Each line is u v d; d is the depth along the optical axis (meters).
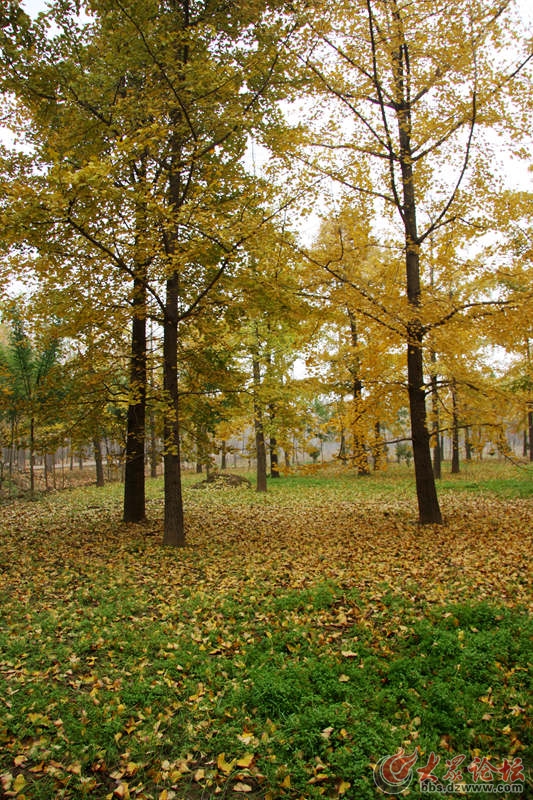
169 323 8.18
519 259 7.25
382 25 7.73
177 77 6.48
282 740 3.06
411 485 16.73
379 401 9.13
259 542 8.72
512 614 4.66
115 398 9.77
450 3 7.10
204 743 3.14
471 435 9.46
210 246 6.77
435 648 4.01
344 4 6.90
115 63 6.78
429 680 3.66
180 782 2.87
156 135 6.01
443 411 10.38
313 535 9.23
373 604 5.21
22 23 6.23
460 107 7.64
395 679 3.70
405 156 8.42
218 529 10.14
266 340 14.15
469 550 7.34
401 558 7.13
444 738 3.07
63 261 7.03
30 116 7.86
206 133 7.46
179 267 6.67
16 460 27.52
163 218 6.35
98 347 8.99
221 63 7.06
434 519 9.42
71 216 5.80
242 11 6.53
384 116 7.88
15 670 4.03
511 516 9.95
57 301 8.69
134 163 7.63
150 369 9.16
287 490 17.09
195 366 8.95
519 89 7.00
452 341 7.66
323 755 2.94
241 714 3.38
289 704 3.39
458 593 5.46
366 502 13.42
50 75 6.85
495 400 8.37
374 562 6.98
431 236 9.20
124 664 4.15
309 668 3.82
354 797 2.64
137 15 6.14
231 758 3.00
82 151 7.64
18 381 16.92
